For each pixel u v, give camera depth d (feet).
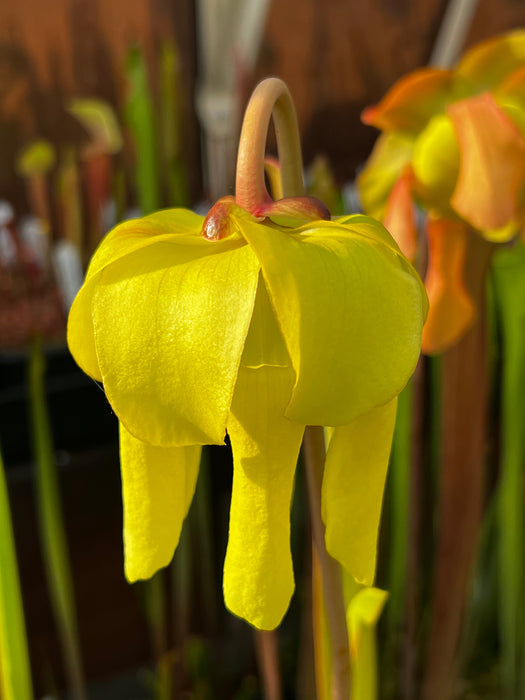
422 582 1.11
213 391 0.27
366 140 1.79
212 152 1.26
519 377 0.84
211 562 1.08
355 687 0.53
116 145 1.15
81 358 0.32
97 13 1.59
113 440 1.25
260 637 0.80
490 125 0.55
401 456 0.85
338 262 0.28
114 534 1.25
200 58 1.57
